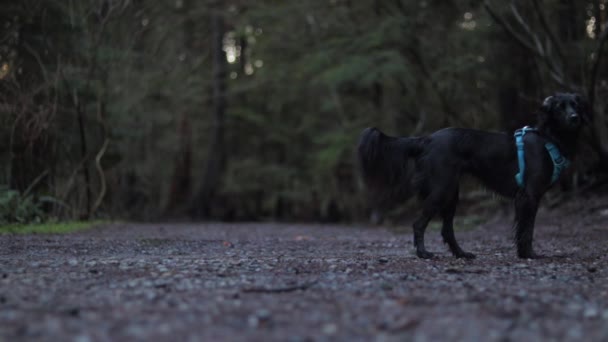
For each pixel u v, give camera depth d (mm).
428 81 21281
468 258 7836
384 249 9703
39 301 4672
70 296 4895
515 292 5125
